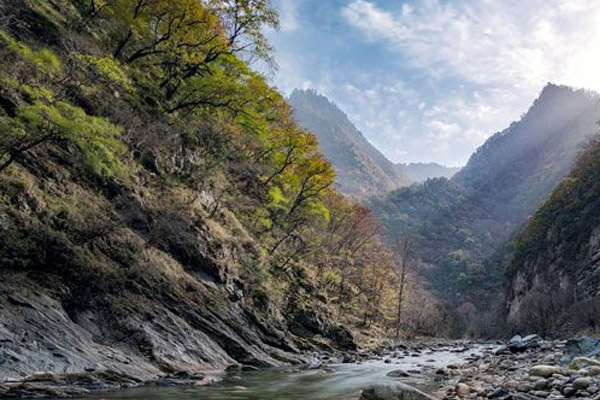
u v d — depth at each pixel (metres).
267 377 18.55
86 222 20.36
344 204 84.00
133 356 16.92
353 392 14.80
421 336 82.88
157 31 42.16
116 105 28.11
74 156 22.47
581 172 109.00
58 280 17.12
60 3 32.75
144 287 21.02
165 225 25.67
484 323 118.44
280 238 51.03
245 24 42.41
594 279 76.44
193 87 40.91
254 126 46.22
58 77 22.81
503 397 11.88
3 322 13.68
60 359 13.97
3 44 19.80
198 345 20.61
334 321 41.88
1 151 17.03
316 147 57.41
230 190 40.81
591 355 17.34
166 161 31.61
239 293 28.81
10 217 17.00
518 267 119.56
